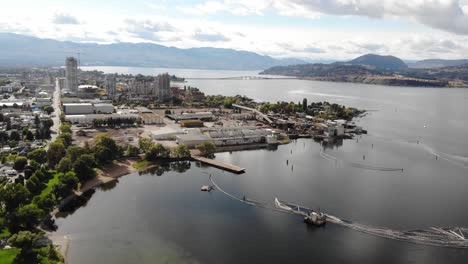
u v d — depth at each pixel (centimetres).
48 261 13725
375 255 15238
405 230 17438
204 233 16925
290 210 19562
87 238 16200
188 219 18375
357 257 15088
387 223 18112
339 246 15925
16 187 17450
